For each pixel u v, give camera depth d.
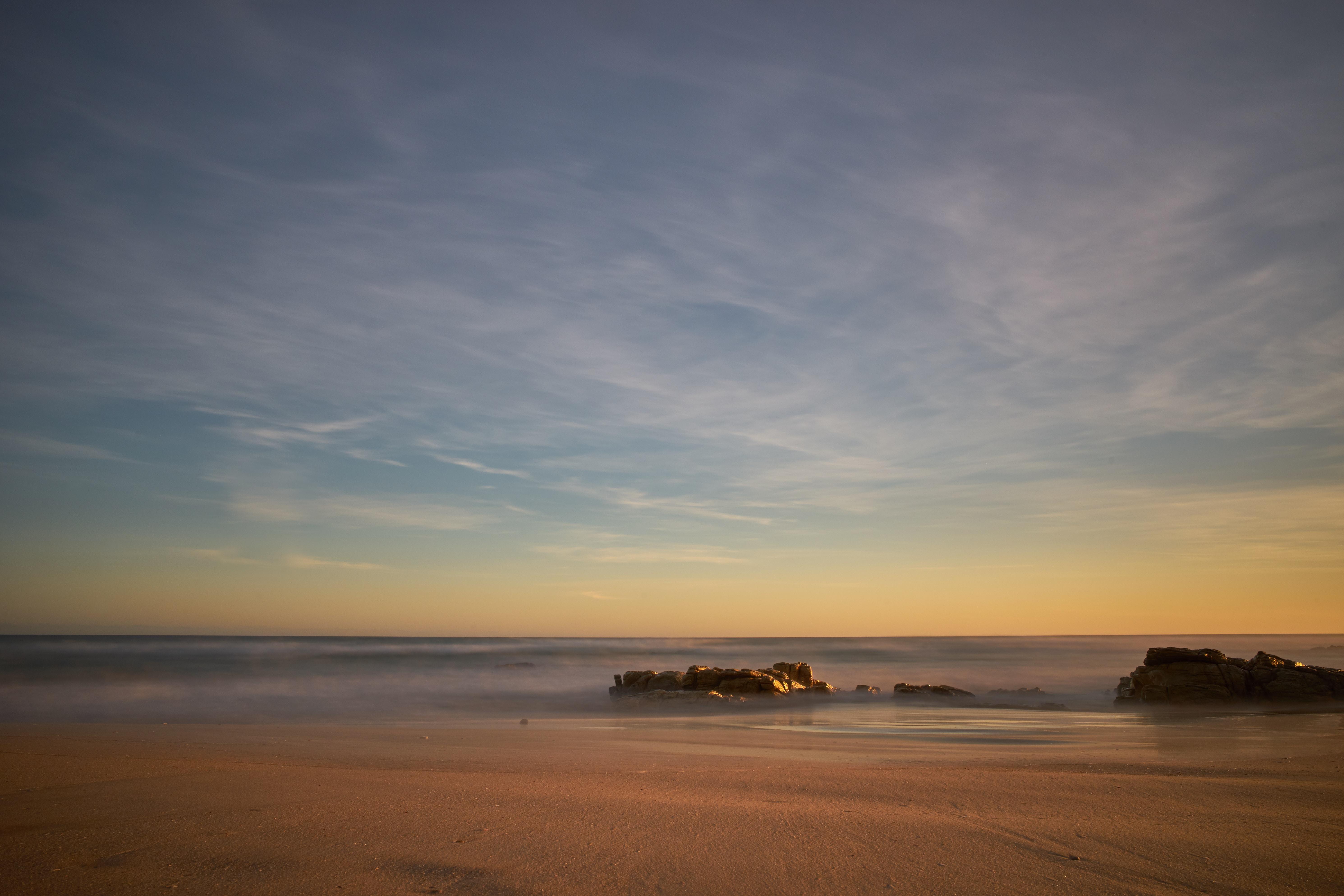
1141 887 5.87
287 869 6.33
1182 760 14.70
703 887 5.86
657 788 10.60
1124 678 39.88
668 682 41.19
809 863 6.50
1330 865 6.45
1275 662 35.22
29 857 6.72
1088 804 9.25
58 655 62.44
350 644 133.25
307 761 14.13
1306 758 14.68
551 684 46.62
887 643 190.62
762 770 13.02
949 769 13.01
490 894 5.71
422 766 13.50
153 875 6.18
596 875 6.15
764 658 91.56
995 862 6.56
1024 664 75.38
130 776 11.38
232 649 90.31
